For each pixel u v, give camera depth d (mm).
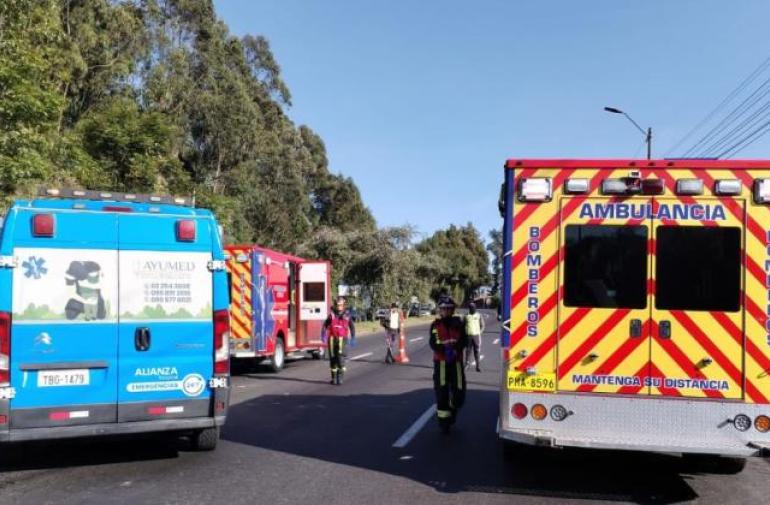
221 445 8445
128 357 7086
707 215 6180
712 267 6160
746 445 6008
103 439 8609
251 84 46844
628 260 6273
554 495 6426
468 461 7707
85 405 6871
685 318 6160
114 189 19984
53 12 14953
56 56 15781
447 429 9242
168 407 7246
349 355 23547
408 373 17500
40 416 6691
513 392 6352
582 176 6359
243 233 39719
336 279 47344
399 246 49750
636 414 6172
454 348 9281
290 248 48500
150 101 33000
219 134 37594
